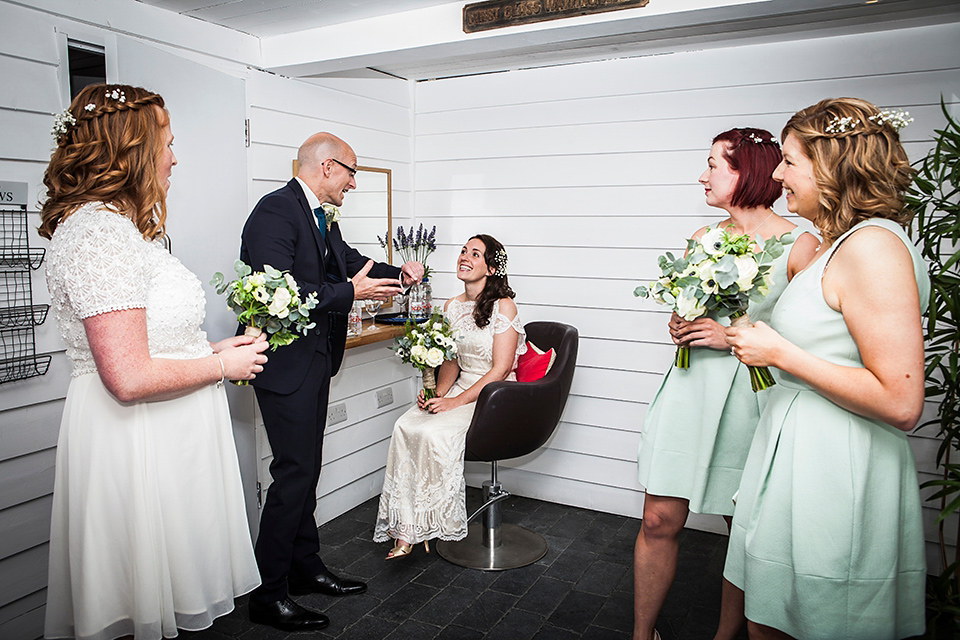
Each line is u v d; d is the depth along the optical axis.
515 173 3.47
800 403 1.44
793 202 1.52
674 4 2.18
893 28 2.66
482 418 2.57
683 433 2.00
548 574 2.74
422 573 2.75
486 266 2.92
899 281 1.27
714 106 3.01
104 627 1.53
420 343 2.80
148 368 1.43
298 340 2.32
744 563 1.53
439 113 3.66
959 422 2.19
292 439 2.32
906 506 1.40
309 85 3.06
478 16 2.45
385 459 3.65
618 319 3.29
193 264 2.49
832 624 1.38
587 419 3.39
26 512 2.10
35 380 2.09
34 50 2.02
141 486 1.51
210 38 2.62
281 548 2.35
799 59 2.84
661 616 2.42
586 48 3.01
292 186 2.43
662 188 3.15
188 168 2.45
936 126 2.65
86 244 1.39
